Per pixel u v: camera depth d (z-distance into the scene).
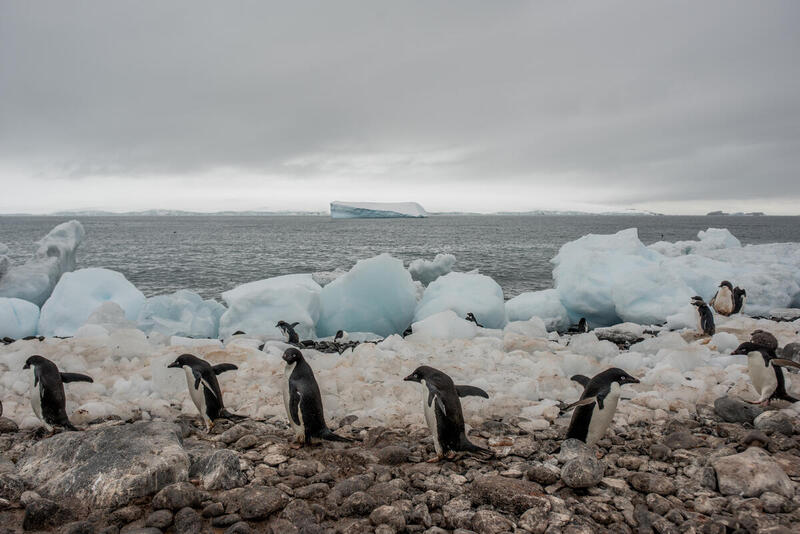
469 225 171.50
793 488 4.37
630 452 5.37
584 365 8.41
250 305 14.80
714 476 4.64
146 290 27.31
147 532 3.80
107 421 6.20
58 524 4.00
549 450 5.34
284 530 3.82
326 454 5.23
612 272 17.88
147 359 8.77
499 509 4.20
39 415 5.73
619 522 4.04
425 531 3.93
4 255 21.66
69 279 17.31
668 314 15.88
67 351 8.95
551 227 147.62
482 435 5.79
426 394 5.06
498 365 8.85
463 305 16.12
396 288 15.97
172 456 4.63
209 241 75.25
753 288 18.47
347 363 8.55
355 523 3.92
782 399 6.67
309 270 36.91
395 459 5.11
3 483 4.38
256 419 6.49
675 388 7.14
